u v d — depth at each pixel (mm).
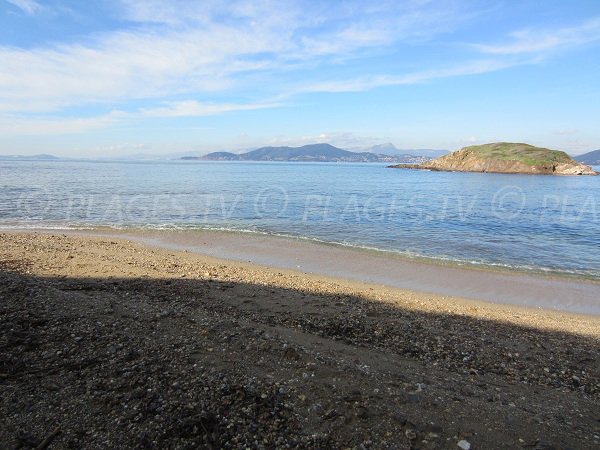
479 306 12148
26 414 4605
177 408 4844
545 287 14375
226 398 5145
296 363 6305
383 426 4898
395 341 8414
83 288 10273
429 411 5324
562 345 9039
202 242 20312
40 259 13828
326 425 4840
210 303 10000
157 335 6906
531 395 6316
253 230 23938
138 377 5438
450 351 8117
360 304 11109
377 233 23953
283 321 9102
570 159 132500
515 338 9281
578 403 6141
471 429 5004
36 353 5926
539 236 24297
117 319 7465
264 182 69188
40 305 7672
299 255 18062
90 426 4484
